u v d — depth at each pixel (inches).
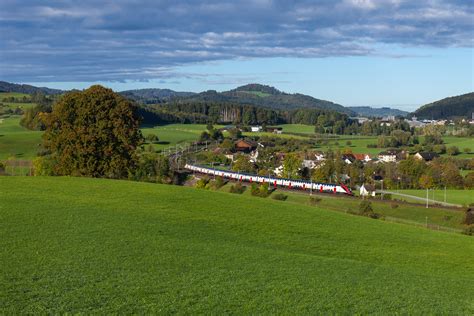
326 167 6382.9
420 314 1113.4
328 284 1294.3
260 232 2025.1
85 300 1035.9
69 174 3393.2
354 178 6235.2
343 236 2119.8
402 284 1396.4
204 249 1590.8
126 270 1275.8
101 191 2546.8
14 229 1627.7
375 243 2062.0
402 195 5083.7
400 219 3794.3
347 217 2561.5
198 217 2153.1
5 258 1306.6
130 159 3553.2
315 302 1131.9
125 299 1059.9
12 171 4488.2
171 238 1716.3
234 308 1053.8
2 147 6299.2
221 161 7583.7
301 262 1550.2
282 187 5226.4
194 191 2768.2
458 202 4608.8
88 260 1341.0
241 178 5659.5
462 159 7199.8
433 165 6309.1
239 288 1189.1
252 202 2625.5
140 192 2593.5
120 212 2074.3
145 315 982.4
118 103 3484.3
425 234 2368.4
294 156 6604.3
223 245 1692.9
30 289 1080.2
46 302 1010.1
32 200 2165.4
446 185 5930.1
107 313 978.1
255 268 1403.8
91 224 1792.6
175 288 1154.7
